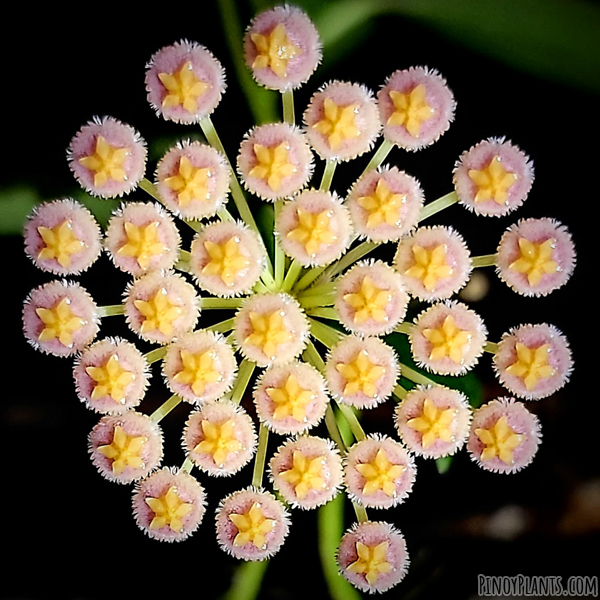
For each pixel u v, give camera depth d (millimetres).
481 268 222
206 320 225
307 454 217
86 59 219
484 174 215
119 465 219
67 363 225
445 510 225
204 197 215
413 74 214
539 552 223
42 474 227
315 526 225
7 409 225
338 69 217
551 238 216
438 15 214
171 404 219
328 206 215
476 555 224
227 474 219
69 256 217
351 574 221
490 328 223
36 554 227
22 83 219
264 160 214
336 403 221
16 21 217
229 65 217
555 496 223
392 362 216
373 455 218
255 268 216
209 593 227
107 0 216
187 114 215
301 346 216
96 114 220
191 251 216
